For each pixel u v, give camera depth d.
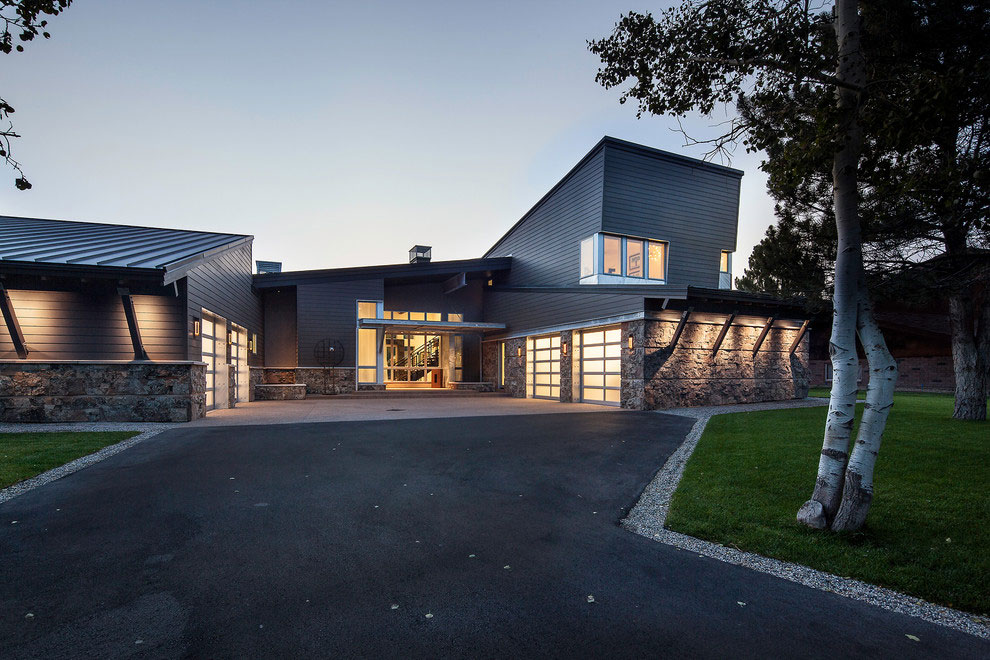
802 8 4.46
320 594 2.81
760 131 4.97
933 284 7.30
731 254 19.86
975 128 4.88
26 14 3.23
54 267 9.26
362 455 6.92
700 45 4.88
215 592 2.82
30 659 2.13
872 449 3.68
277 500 4.71
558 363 17.09
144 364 10.27
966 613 2.67
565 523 4.17
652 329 12.97
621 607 2.70
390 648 2.25
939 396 17.86
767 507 4.38
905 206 6.42
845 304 3.92
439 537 3.79
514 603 2.73
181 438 8.22
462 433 8.97
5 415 9.59
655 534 3.94
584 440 8.23
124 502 4.59
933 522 3.87
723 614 2.63
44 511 4.30
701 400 13.54
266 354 19.12
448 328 19.98
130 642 2.28
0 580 2.95
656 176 17.72
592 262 16.91
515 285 20.58
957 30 4.58
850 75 3.91
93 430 8.75
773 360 15.14
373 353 19.34
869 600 2.82
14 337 9.54
